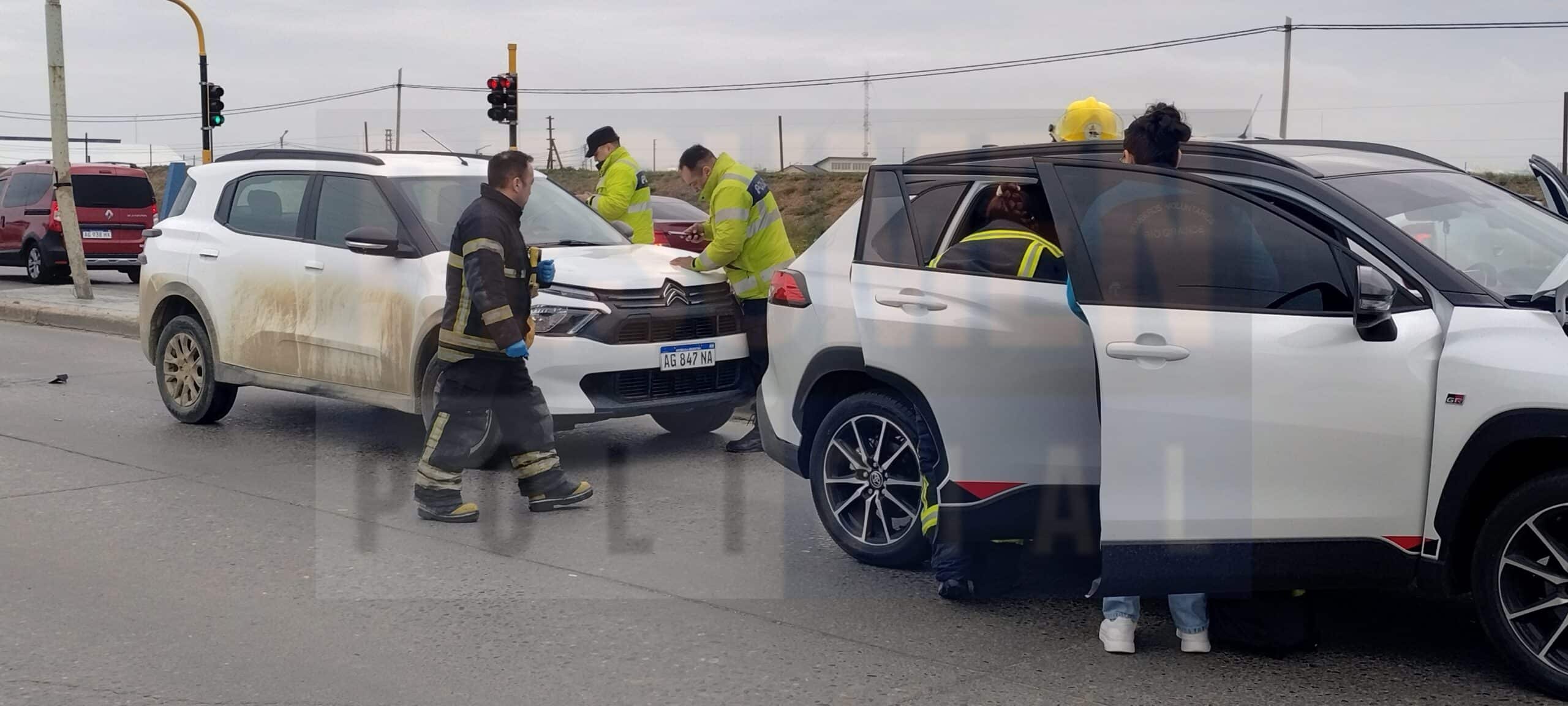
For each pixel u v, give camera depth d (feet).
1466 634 16.05
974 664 15.31
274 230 28.76
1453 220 15.64
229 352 29.25
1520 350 13.39
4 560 19.56
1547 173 18.60
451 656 15.64
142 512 22.44
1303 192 15.28
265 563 19.48
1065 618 16.92
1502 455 13.66
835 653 15.72
